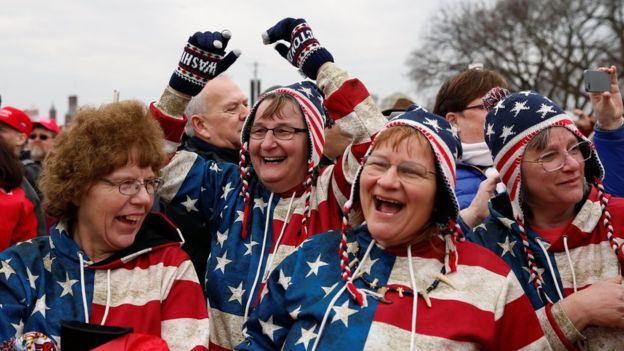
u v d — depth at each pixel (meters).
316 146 2.83
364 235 2.37
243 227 2.88
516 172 2.48
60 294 2.35
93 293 2.37
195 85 3.02
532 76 38.62
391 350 2.09
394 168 2.21
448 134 2.28
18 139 6.11
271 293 2.38
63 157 2.38
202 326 2.41
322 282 2.29
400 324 2.13
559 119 2.43
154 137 2.43
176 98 3.03
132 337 2.14
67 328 2.14
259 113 2.87
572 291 2.46
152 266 2.45
